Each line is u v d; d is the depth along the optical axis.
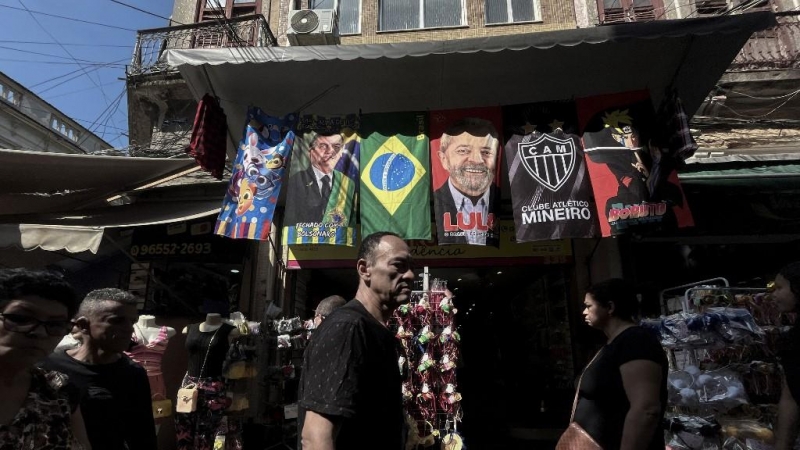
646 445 1.93
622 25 4.03
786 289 2.43
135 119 8.41
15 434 1.35
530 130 4.71
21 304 1.38
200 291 6.89
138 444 2.28
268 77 4.75
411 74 4.76
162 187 6.78
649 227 4.31
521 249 6.50
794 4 7.23
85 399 2.07
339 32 8.05
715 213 5.84
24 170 5.15
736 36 4.25
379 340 1.58
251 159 4.70
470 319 10.11
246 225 4.53
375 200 4.68
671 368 4.28
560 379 6.90
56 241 4.87
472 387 9.14
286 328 5.77
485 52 4.28
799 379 2.15
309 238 4.55
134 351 4.54
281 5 8.44
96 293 2.30
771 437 3.20
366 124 4.90
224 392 4.56
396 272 1.73
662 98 5.13
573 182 4.50
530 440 6.58
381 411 1.50
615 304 2.43
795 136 6.91
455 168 4.68
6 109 10.67
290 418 5.31
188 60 4.25
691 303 4.41
